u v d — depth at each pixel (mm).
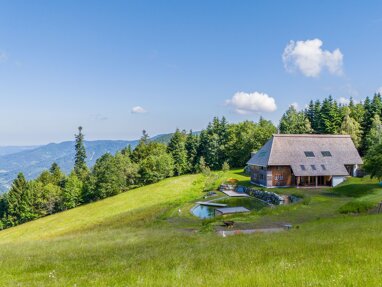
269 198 62281
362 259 10797
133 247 22469
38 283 11164
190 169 131375
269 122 148375
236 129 137375
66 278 11859
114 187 105938
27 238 63500
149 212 58844
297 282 8234
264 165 75750
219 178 95438
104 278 11055
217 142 131125
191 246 20078
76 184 107062
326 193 62500
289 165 75312
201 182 98375
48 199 106250
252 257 13484
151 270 12039
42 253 22188
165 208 59188
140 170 116438
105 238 31094
